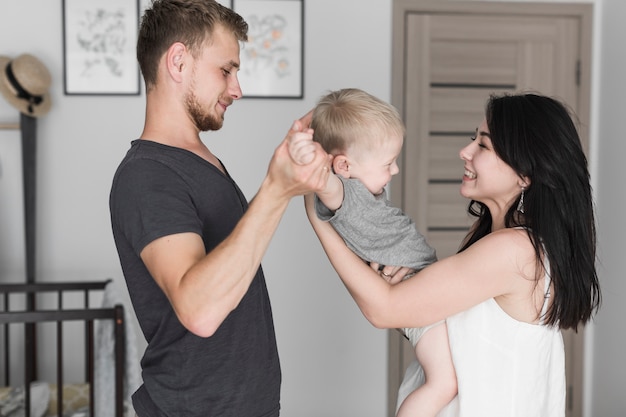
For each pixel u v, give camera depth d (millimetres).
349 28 3576
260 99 3537
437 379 1605
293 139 1135
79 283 3236
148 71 1495
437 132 3682
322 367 3676
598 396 3686
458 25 3652
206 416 1475
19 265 3473
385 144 1515
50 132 3443
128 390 2721
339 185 1408
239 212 1524
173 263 1271
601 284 3652
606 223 3625
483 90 3693
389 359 3701
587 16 3697
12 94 3234
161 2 1479
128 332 2730
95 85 3445
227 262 1190
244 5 3494
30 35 3408
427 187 3695
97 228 3500
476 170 1578
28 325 2627
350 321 3680
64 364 3502
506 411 1537
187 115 1497
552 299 1517
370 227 1486
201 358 1461
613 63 3568
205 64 1471
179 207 1352
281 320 3641
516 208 1573
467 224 3727
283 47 3531
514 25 3684
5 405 2896
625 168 3443
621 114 3490
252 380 1514
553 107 1534
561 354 1606
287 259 3625
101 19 3426
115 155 3482
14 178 3451
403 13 3613
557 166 1493
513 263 1479
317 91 3574
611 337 3551
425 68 3645
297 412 3674
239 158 3555
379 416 3717
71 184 3473
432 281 1492
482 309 1550
